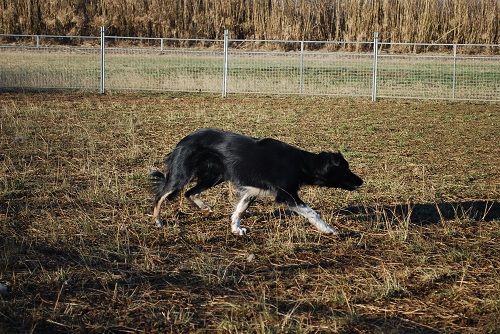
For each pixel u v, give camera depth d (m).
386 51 31.42
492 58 21.30
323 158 7.45
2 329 4.83
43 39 32.75
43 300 5.37
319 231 7.32
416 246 6.87
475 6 31.19
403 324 5.11
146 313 5.20
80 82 22.05
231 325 4.90
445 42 31.47
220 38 32.97
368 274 6.12
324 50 31.69
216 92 21.58
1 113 15.77
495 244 7.03
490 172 10.55
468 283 5.93
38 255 6.36
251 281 5.88
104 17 33.09
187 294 5.57
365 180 9.68
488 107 19.33
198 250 6.66
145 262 6.26
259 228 7.51
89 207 8.09
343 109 18.30
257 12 32.38
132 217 7.75
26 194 8.53
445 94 21.38
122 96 20.38
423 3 31.36
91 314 5.15
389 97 20.84
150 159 10.91
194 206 7.91
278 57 25.66
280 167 7.20
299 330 4.85
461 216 8.02
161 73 23.48
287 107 18.45
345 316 5.15
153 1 33.00
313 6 32.31
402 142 13.13
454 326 5.08
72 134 13.05
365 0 31.72
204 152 7.38
